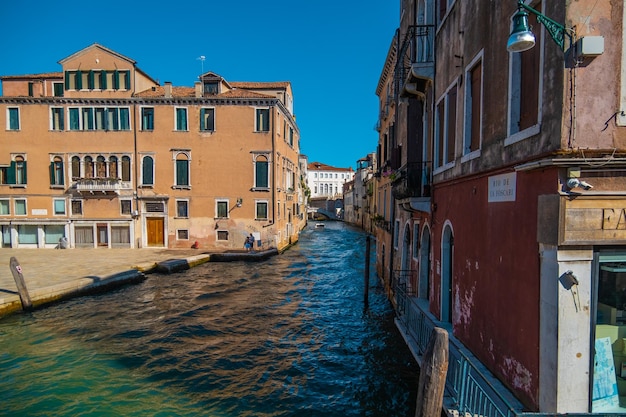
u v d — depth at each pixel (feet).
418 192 33.96
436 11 29.89
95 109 87.30
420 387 14.28
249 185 87.76
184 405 24.12
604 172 13.34
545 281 14.23
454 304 24.82
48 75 91.25
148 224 88.43
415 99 35.45
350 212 208.95
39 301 43.86
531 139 15.06
